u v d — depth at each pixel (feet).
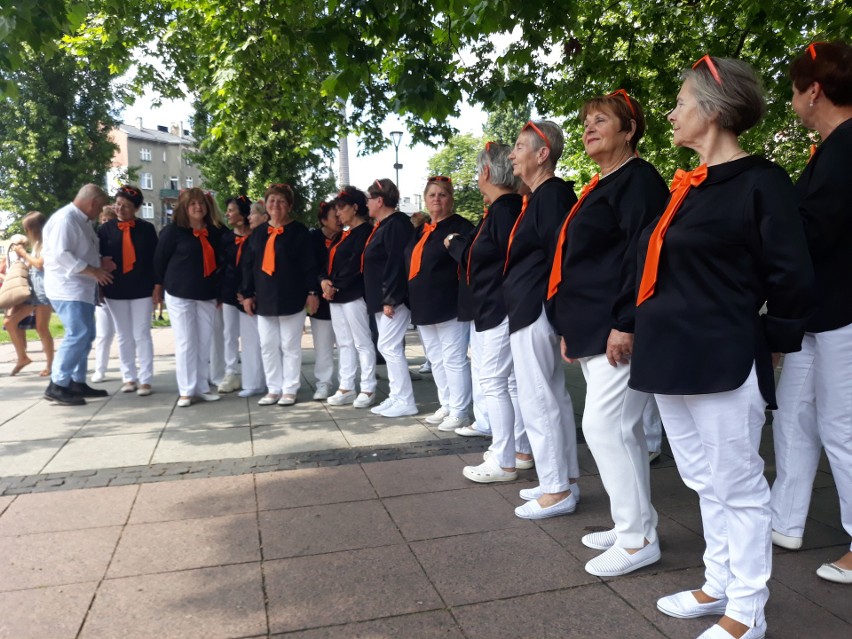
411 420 18.10
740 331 6.97
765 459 14.38
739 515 7.29
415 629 7.88
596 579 9.03
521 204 12.30
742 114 7.10
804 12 20.61
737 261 6.98
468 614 8.19
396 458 14.55
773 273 6.77
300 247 19.45
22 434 16.75
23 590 8.87
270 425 17.56
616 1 25.04
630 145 9.48
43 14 13.71
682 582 8.91
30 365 29.04
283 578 9.15
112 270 20.94
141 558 9.80
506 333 12.33
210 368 23.06
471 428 16.38
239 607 8.39
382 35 15.08
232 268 22.04
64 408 19.76
